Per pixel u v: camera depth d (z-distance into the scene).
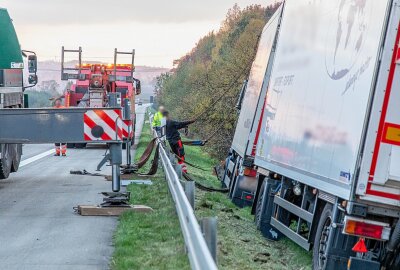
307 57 12.73
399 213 9.46
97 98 38.00
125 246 10.80
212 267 5.45
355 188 9.40
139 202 15.55
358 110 9.62
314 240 11.52
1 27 18.94
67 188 18.66
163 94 70.06
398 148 9.33
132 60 39.00
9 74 19.06
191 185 11.67
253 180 18.31
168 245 10.84
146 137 45.72
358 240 9.92
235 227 14.94
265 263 11.70
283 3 16.81
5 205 15.58
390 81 9.29
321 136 11.06
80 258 10.27
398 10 9.27
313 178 11.25
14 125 14.03
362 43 9.91
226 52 43.47
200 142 25.89
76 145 37.22
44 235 12.08
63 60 39.00
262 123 16.09
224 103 31.67
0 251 10.78
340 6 11.13
